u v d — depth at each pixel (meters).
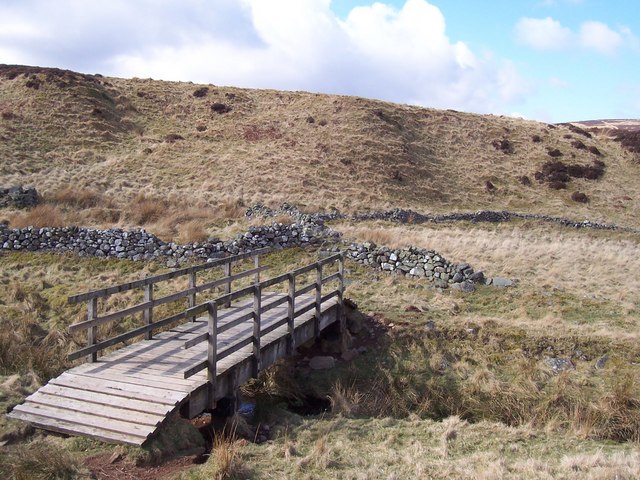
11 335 9.55
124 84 46.62
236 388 7.76
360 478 5.90
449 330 11.49
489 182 38.06
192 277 9.83
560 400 9.27
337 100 46.09
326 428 7.56
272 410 8.40
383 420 8.16
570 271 16.77
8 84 40.59
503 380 9.93
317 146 37.94
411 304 13.22
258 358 8.27
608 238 28.92
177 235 18.83
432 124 46.78
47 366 8.71
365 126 41.66
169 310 12.12
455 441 7.34
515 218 31.17
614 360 10.38
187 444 6.45
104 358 8.02
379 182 34.22
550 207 35.56
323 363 10.48
